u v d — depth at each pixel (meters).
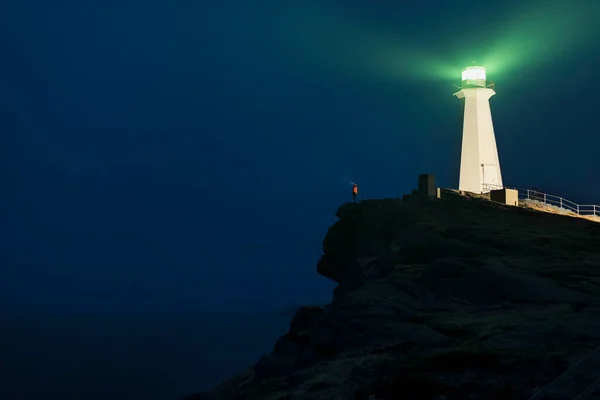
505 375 15.26
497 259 25.16
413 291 24.17
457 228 28.72
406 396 15.53
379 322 21.20
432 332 19.17
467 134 49.78
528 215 31.61
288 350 25.17
